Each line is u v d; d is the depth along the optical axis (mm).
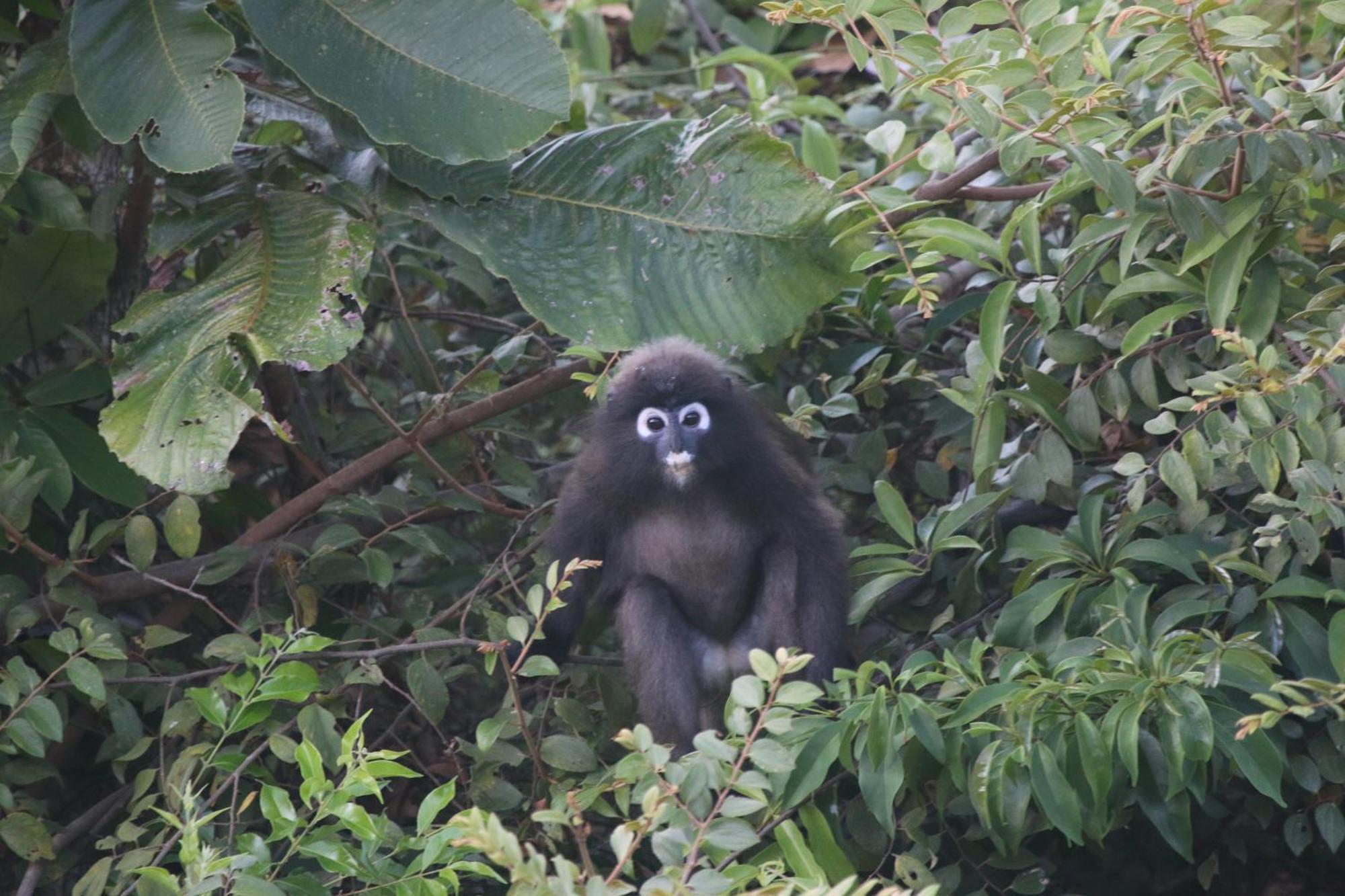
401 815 9125
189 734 8281
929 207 9406
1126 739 6352
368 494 10438
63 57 8531
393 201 8758
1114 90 7129
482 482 9875
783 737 6875
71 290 9367
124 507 9773
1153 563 8102
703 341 8766
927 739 6668
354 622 9164
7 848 8766
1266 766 6438
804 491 8688
